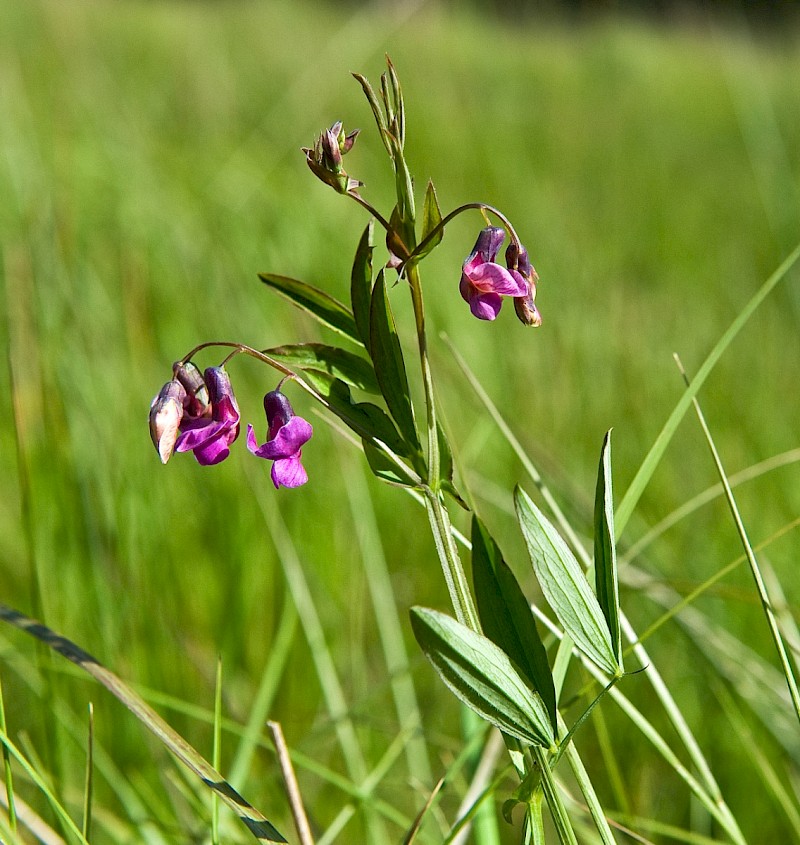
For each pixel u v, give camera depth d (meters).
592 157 2.05
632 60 2.82
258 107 1.90
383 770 0.60
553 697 0.52
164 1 2.96
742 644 0.67
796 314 1.11
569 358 0.96
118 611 0.66
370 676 0.69
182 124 1.75
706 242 1.60
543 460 0.69
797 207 1.15
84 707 0.64
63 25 2.30
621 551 0.66
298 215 1.21
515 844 0.63
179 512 0.74
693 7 3.36
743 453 0.86
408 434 0.52
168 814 0.61
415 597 0.74
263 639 0.69
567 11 3.47
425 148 1.89
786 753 0.63
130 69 2.08
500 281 0.52
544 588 0.51
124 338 0.84
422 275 1.09
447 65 2.59
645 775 0.64
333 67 1.86
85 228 1.03
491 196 1.68
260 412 0.84
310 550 0.76
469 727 0.61
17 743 0.63
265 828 0.52
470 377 0.60
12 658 0.64
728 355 1.06
